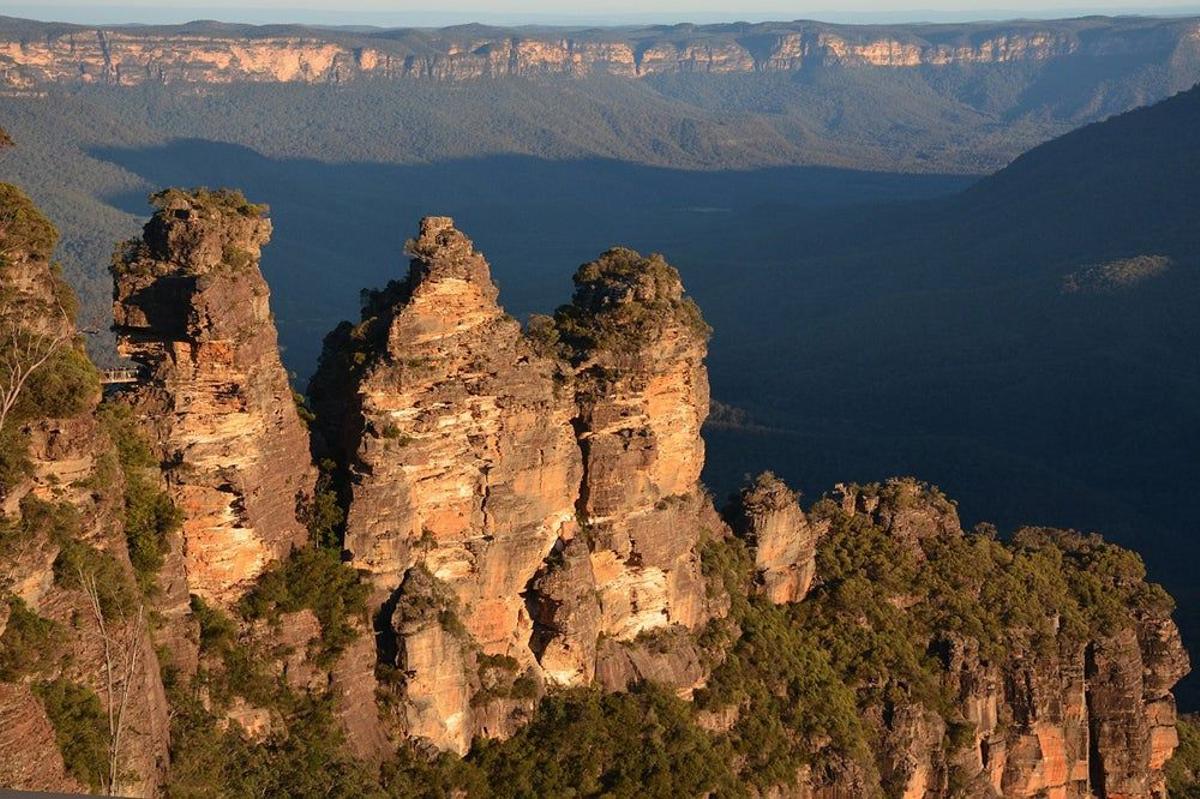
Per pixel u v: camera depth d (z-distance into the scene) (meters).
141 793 38.94
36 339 41.00
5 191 45.22
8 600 36.09
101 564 39.94
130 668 37.09
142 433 47.44
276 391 51.00
